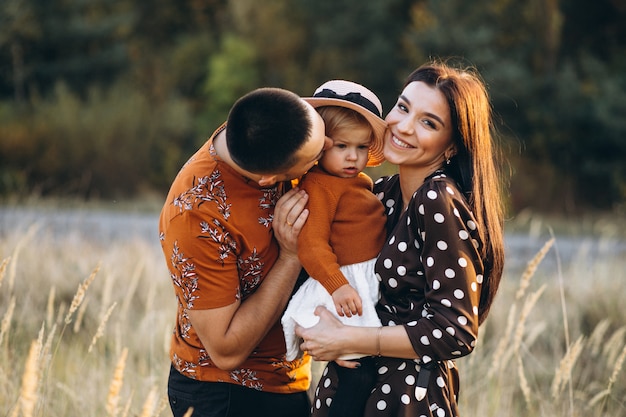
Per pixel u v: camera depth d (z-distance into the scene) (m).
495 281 2.49
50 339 2.78
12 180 16.69
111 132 18.55
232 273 2.38
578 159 20.55
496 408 3.74
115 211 14.24
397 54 23.12
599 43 22.75
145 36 27.67
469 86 2.43
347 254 2.48
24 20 22.11
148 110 19.94
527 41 21.75
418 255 2.35
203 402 2.53
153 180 19.02
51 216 8.86
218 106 24.88
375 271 2.45
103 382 3.74
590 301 5.75
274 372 2.55
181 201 2.37
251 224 2.41
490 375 3.76
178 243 2.36
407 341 2.30
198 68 25.97
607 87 20.22
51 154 17.91
